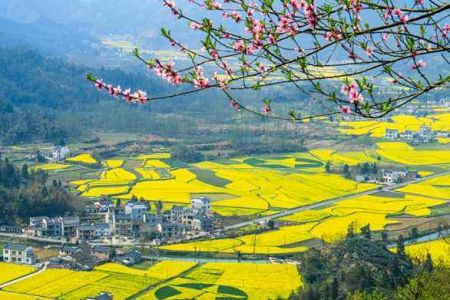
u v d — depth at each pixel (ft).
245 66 27.96
